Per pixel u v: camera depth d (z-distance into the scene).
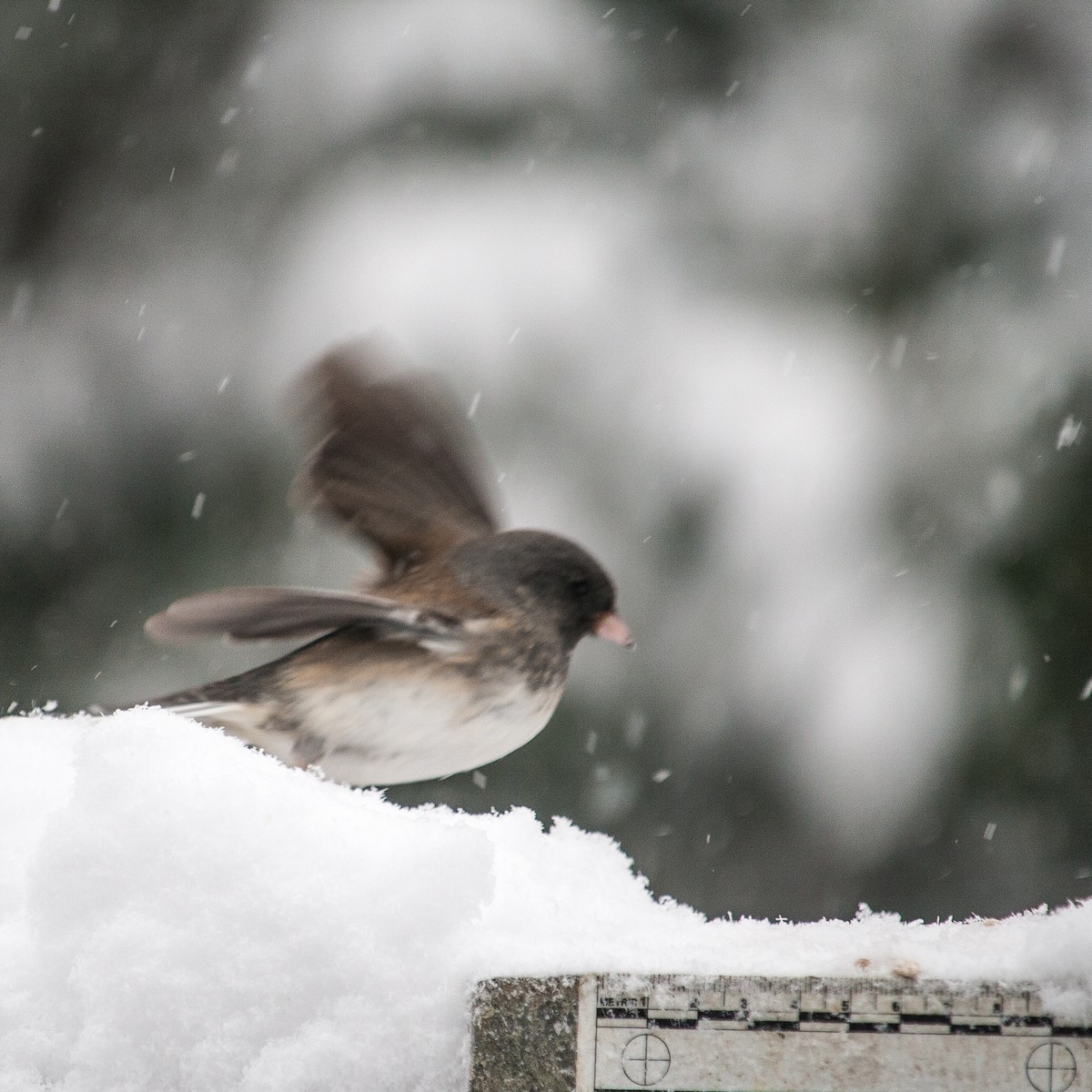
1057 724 10.56
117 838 4.30
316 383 7.53
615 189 11.74
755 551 10.83
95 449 11.63
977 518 10.83
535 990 4.02
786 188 11.80
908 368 11.25
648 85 12.20
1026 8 12.30
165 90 12.59
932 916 10.59
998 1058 3.94
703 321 11.29
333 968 4.14
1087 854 10.50
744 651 10.73
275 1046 4.09
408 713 6.50
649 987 4.01
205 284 11.96
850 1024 3.96
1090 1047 3.92
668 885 10.60
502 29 12.20
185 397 11.64
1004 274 11.50
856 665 10.65
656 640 10.77
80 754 4.45
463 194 11.71
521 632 6.74
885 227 11.66
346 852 4.30
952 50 12.25
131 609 11.23
